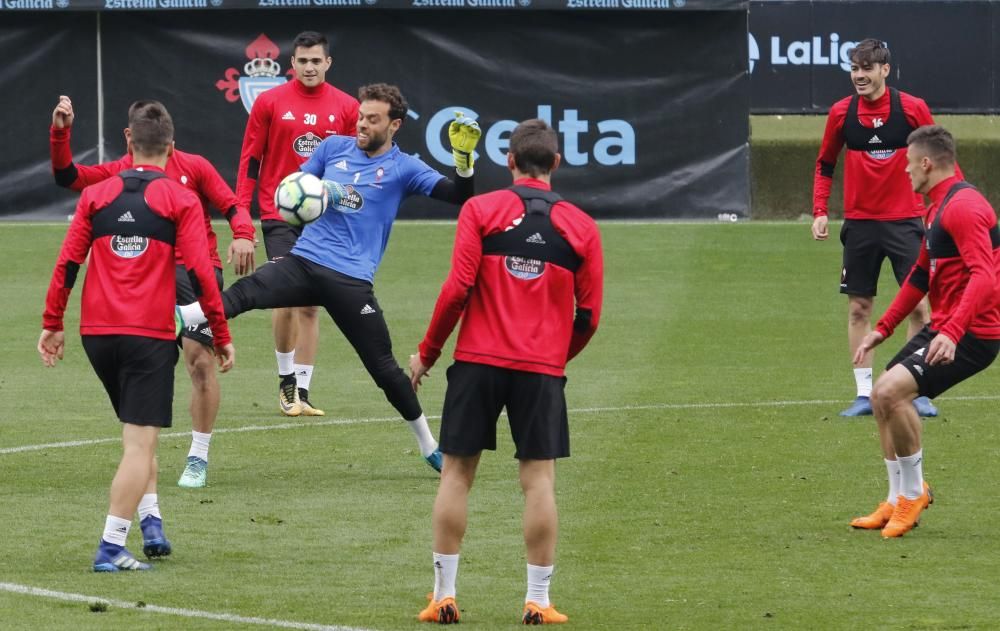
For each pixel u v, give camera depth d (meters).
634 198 72.88
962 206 26.42
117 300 24.41
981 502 29.53
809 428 37.31
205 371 30.72
